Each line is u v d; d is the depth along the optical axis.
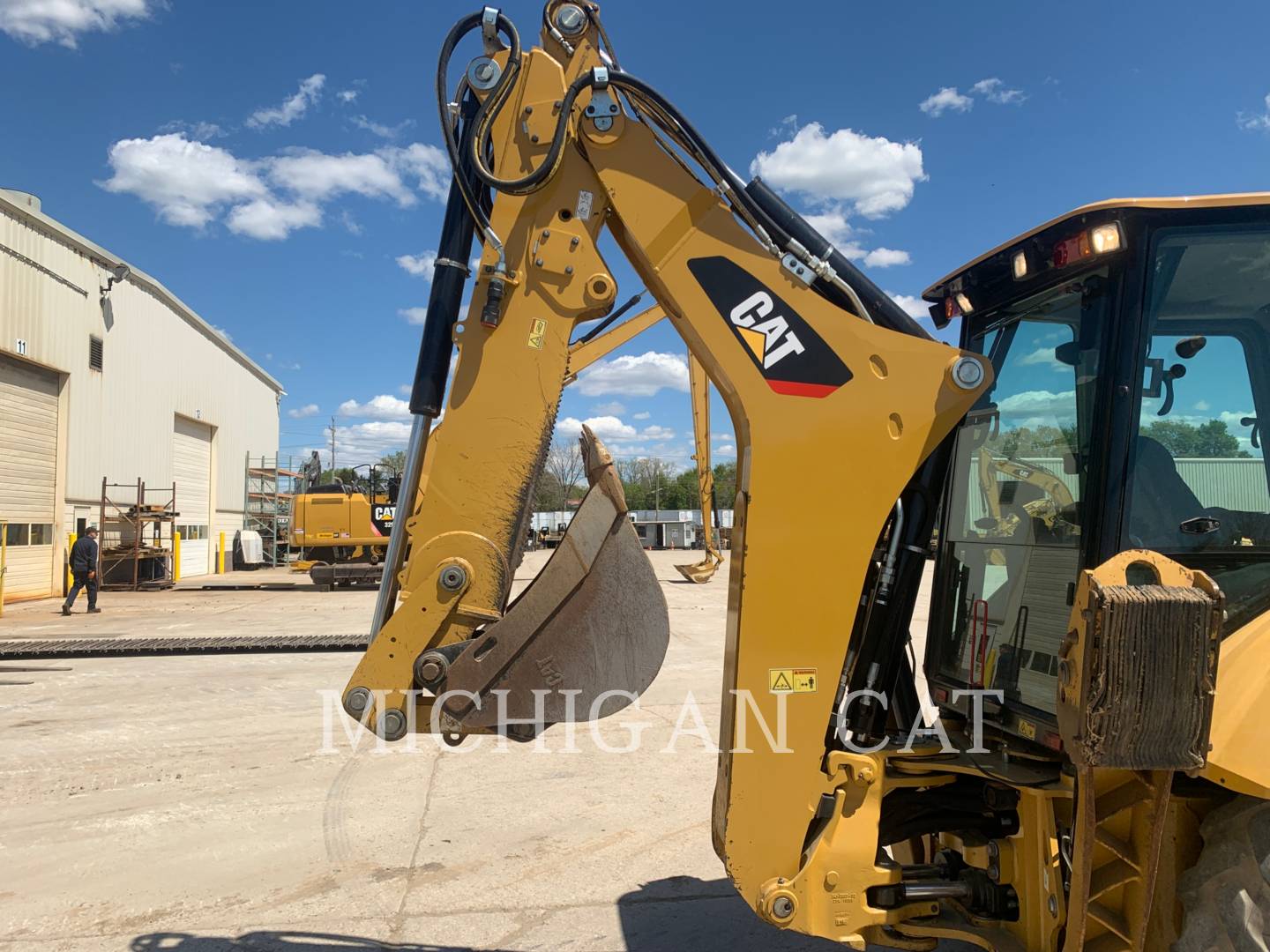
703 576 20.34
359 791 5.46
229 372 30.44
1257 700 2.24
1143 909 2.19
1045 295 2.86
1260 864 2.20
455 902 3.94
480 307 2.69
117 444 21.19
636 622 2.68
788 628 2.51
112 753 6.23
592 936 3.61
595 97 2.67
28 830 4.80
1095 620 2.02
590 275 2.69
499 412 2.69
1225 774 2.18
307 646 10.10
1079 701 2.06
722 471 63.00
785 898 2.51
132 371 21.98
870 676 2.77
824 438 2.54
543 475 2.78
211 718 7.21
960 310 3.24
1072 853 2.22
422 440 2.77
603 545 2.67
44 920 3.76
